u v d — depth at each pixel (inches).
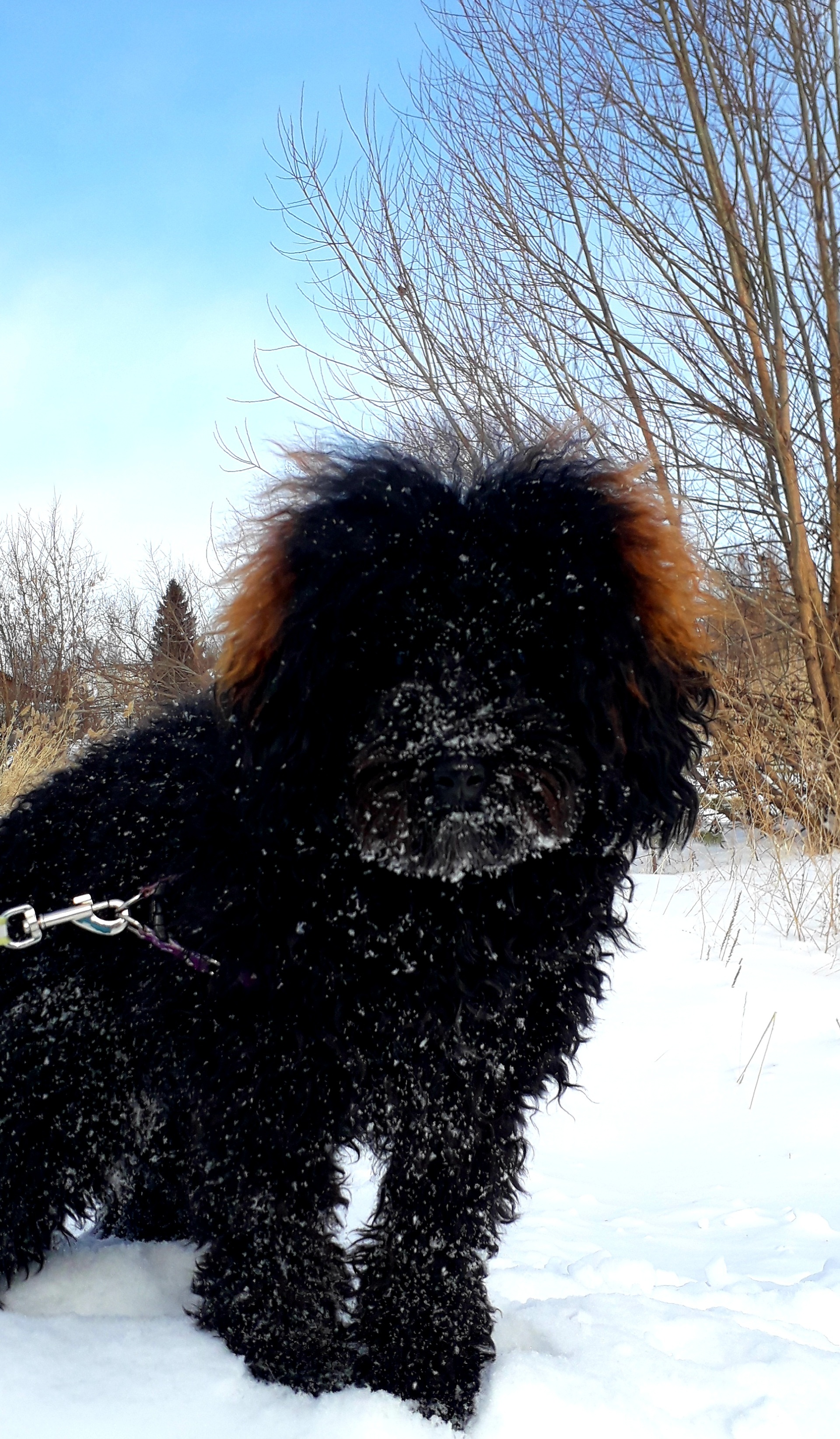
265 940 33.6
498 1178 36.9
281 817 33.4
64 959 37.7
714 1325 38.9
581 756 35.2
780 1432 32.9
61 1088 37.5
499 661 33.7
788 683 147.4
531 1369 34.9
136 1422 31.6
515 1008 35.7
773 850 126.4
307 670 33.5
